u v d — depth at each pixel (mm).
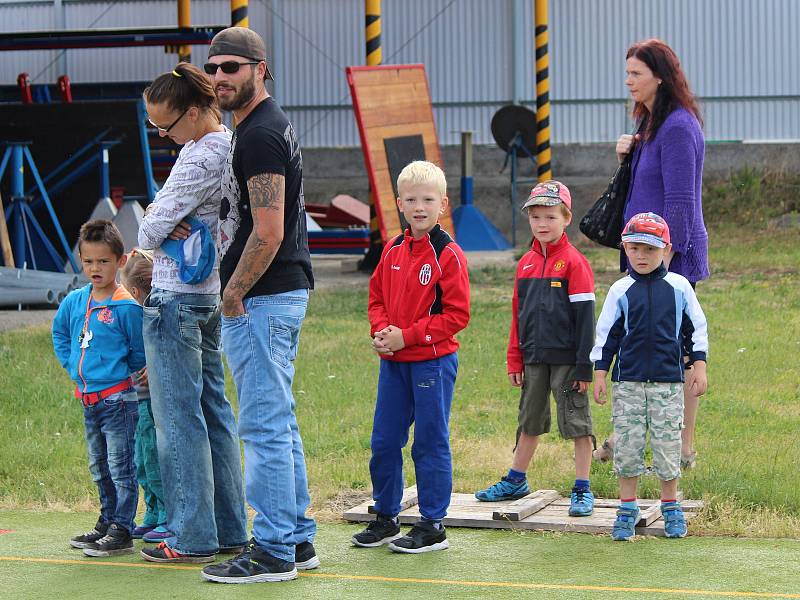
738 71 57031
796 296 30922
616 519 11922
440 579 10430
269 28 59500
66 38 37375
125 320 11633
